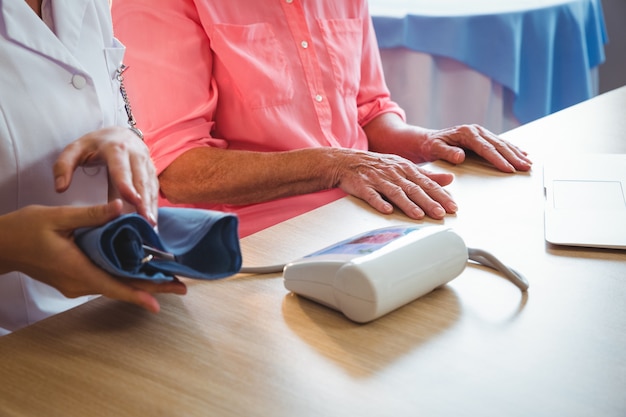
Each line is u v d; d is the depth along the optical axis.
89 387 0.64
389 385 0.64
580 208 0.99
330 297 0.75
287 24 1.44
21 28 0.86
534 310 0.76
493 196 1.06
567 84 2.51
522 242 0.91
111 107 1.00
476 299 0.78
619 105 1.47
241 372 0.66
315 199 1.42
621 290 0.80
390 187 1.05
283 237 0.94
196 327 0.73
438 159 1.23
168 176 1.35
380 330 0.73
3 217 0.69
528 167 1.16
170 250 0.70
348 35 1.54
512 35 2.26
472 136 1.23
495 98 2.34
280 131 1.43
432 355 0.69
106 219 0.67
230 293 0.80
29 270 0.71
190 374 0.66
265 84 1.40
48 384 0.65
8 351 0.69
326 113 1.48
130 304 0.77
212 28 1.37
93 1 0.98
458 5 2.34
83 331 0.73
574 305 0.77
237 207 1.43
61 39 0.92
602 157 1.17
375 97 1.64
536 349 0.69
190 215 0.73
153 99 1.36
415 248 0.75
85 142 0.79
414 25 2.25
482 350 0.69
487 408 0.62
